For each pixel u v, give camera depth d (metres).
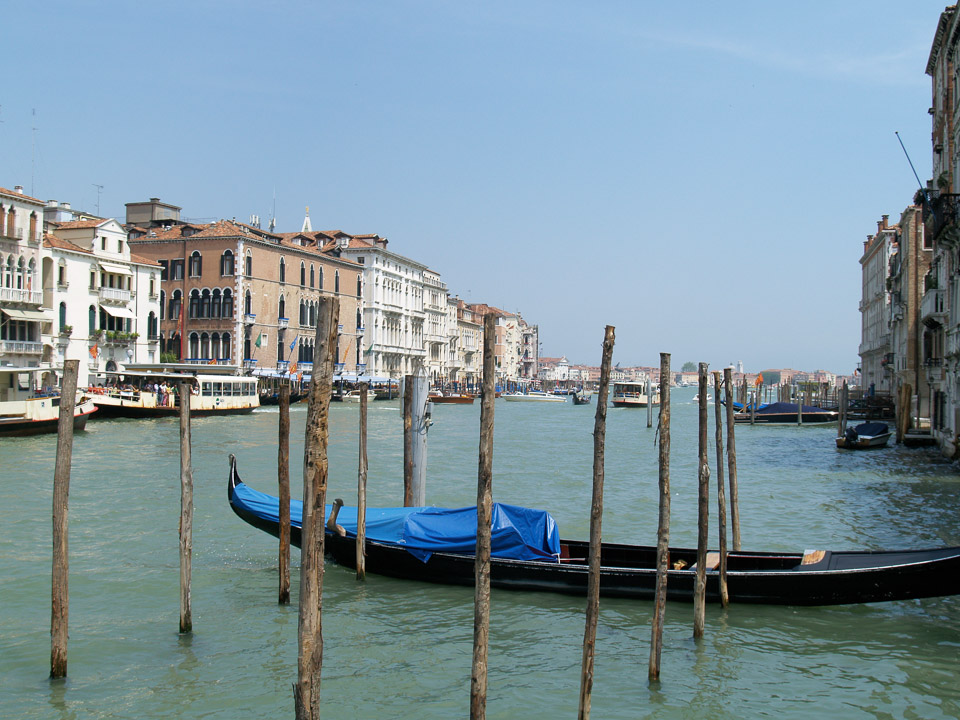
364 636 11.01
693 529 18.30
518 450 37.97
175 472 24.98
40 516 17.94
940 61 35.12
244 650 10.45
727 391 14.35
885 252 63.41
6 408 33.88
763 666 10.10
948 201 27.89
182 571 10.84
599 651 10.53
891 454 34.09
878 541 17.03
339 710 8.95
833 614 11.77
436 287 102.31
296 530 13.57
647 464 32.66
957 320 28.61
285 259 68.38
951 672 10.00
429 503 21.52
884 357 60.50
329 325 6.59
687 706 9.10
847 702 9.24
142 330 54.03
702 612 10.80
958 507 21.08
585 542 13.50
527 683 9.64
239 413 53.56
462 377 115.12
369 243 84.31
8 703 8.99
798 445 40.78
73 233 50.66
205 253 63.38
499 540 12.82
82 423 36.16
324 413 6.62
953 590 11.05
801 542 17.00
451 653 10.46
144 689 9.35
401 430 46.62
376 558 13.40
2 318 42.34
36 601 12.20
